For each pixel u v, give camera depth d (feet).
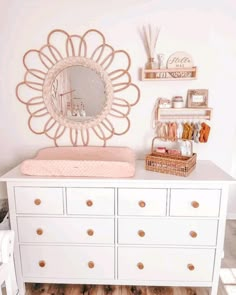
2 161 6.55
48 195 4.91
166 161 5.02
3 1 5.69
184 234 4.96
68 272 5.28
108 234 5.05
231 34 5.65
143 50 5.81
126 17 5.68
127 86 6.00
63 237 5.11
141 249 5.08
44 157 6.16
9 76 6.06
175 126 6.03
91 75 5.97
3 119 6.31
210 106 6.01
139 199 4.84
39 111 6.23
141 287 5.59
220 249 4.98
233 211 7.55
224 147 6.22
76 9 5.69
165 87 5.97
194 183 4.68
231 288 5.42
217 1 5.52
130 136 6.29
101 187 4.82
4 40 5.88
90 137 6.34
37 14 5.74
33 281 5.36
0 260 3.93
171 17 5.63
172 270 5.15
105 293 5.40
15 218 5.05
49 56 5.92
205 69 5.83
